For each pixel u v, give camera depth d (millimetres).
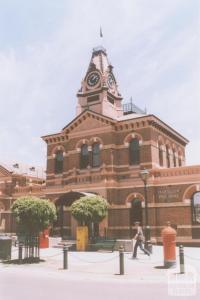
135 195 29516
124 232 29328
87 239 24781
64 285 11641
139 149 30625
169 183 28172
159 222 28031
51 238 28500
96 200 25234
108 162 31219
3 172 42344
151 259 18719
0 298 9547
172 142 35000
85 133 33375
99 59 37531
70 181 33125
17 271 15078
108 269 15227
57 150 35938
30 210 18156
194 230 26625
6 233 37688
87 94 36688
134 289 10828
